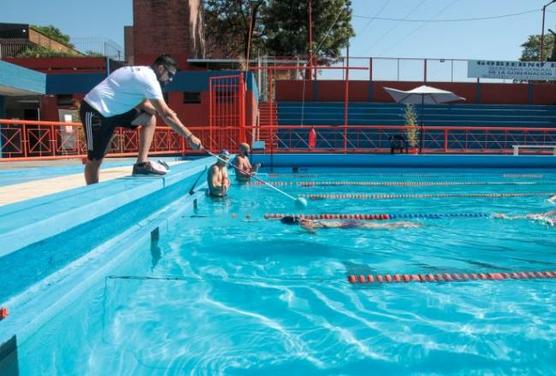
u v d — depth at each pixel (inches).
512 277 143.4
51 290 103.7
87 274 116.2
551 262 160.6
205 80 669.3
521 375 83.3
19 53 999.6
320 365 86.6
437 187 395.9
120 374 82.3
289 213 259.3
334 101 919.0
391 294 127.1
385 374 83.4
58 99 690.2
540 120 876.0
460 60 922.1
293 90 920.9
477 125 856.3
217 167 303.7
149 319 107.1
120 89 170.1
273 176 473.4
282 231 209.5
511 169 544.1
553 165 547.2
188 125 673.6
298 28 1285.7
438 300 122.5
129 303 117.1
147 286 131.3
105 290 121.6
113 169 337.4
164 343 94.9
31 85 613.9
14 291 95.2
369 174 501.4
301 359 88.9
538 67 928.3
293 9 1254.9
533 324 106.3
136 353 90.4
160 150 613.3
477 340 97.5
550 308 116.7
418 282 138.1
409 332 101.7
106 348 92.2
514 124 858.8
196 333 100.0
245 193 341.1
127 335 98.3
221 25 1346.0
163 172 199.3
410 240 194.2
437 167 540.4
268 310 114.1
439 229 217.9
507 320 108.7
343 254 169.9
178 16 848.3
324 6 1254.3
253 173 415.2
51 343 94.0
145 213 194.5
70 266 120.0
